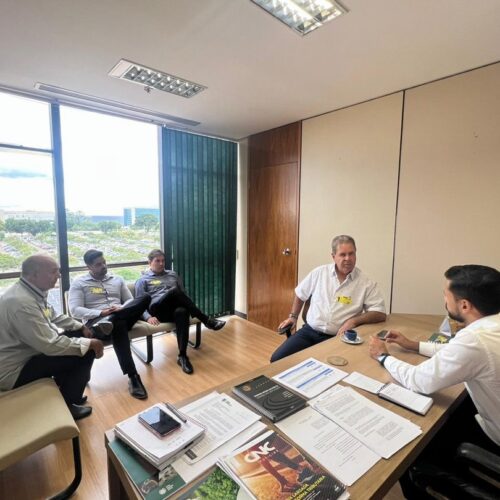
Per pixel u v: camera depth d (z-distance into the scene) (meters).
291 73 2.22
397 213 2.63
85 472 1.62
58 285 2.92
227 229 4.13
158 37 1.78
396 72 2.21
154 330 2.69
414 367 1.17
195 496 0.71
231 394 1.11
